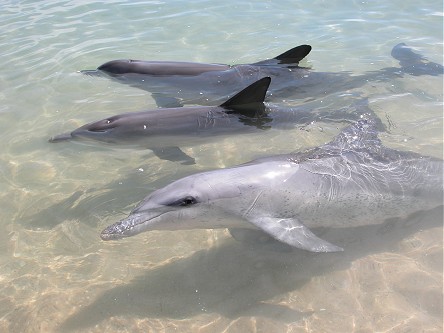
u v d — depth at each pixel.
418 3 4.95
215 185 2.37
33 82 3.69
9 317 2.20
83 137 3.01
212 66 3.58
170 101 3.39
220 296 2.24
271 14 4.83
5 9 5.16
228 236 2.50
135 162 2.96
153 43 4.27
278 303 2.20
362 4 4.98
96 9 5.07
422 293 2.19
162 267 2.37
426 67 3.66
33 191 2.78
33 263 2.41
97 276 2.34
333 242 2.43
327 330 2.09
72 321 2.18
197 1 5.22
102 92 3.56
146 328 2.14
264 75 3.52
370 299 2.19
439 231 2.46
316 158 2.55
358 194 2.46
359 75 3.58
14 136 3.15
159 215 2.32
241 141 3.05
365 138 2.74
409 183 2.53
